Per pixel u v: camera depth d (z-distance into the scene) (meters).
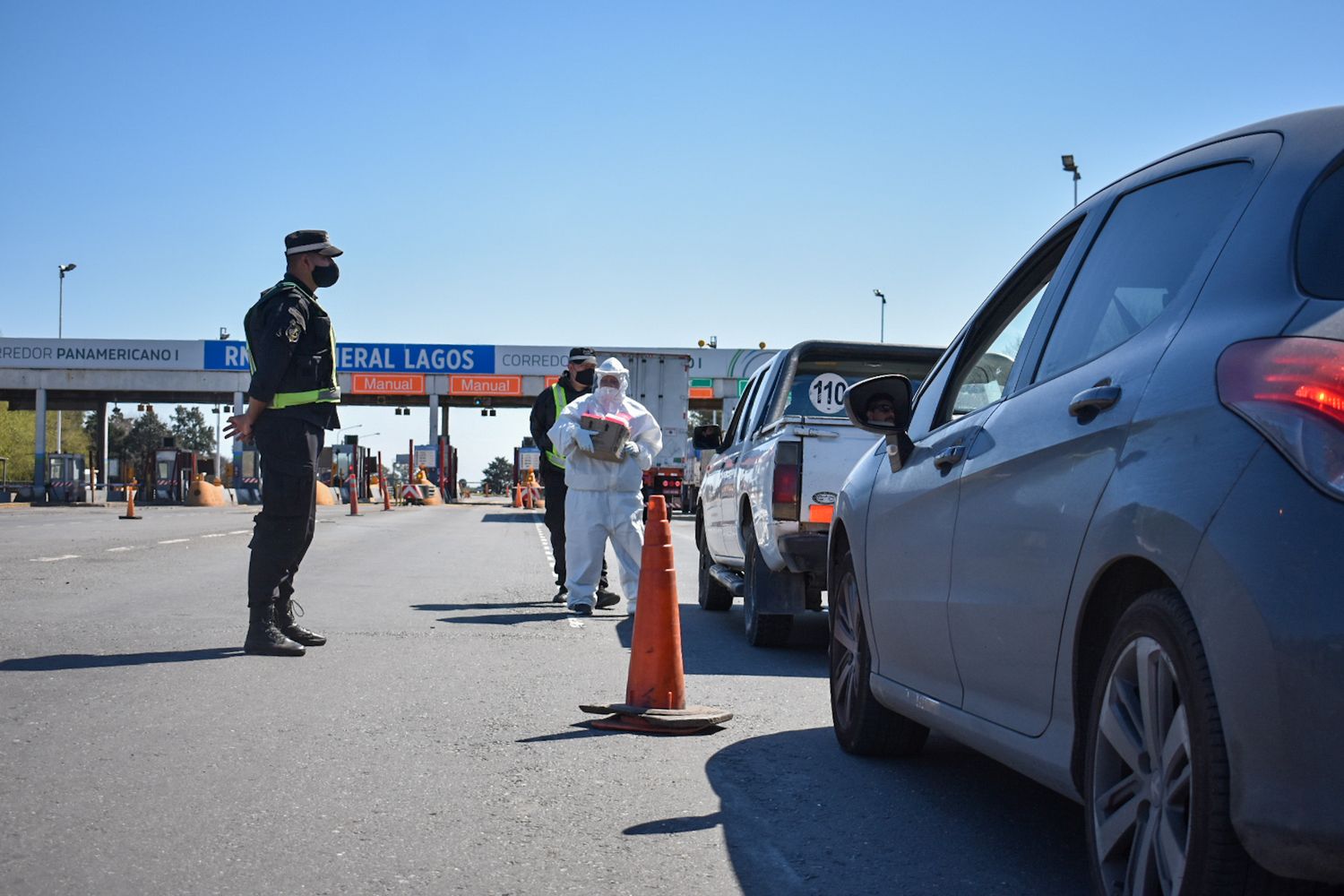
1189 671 2.65
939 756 5.40
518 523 32.41
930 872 3.79
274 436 7.81
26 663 7.33
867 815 4.43
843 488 5.61
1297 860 2.38
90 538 20.03
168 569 13.85
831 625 5.68
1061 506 3.32
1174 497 2.74
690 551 22.00
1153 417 2.95
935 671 4.41
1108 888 3.03
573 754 5.34
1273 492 2.48
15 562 14.52
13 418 114.94
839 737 5.55
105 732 5.53
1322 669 2.34
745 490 9.32
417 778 4.87
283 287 7.91
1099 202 4.04
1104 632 3.25
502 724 5.94
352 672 7.31
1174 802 2.78
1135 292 3.47
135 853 3.85
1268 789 2.41
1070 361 3.69
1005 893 3.60
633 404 10.94
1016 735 3.66
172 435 184.75
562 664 7.84
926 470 4.50
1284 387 2.57
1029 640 3.52
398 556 18.16
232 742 5.39
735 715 6.36
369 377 55.53
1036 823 4.35
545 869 3.77
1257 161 3.18
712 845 4.05
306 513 7.95
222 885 3.57
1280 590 2.41
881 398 4.80
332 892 3.53
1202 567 2.59
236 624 9.16
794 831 4.23
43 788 4.59
